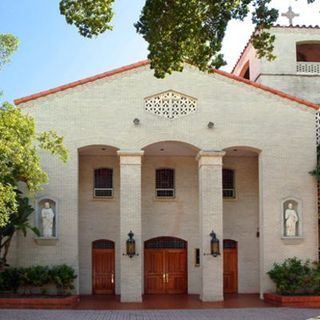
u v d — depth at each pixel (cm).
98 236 2756
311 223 2577
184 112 2564
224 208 2838
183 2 1563
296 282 2448
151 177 2825
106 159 2798
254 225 2838
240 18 1620
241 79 2594
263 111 2602
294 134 2611
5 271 2367
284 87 2942
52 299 2256
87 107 2530
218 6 1596
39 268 2381
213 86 2588
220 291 2486
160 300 2530
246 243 2827
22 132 1964
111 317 2066
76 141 2511
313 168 2606
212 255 2494
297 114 2623
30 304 2244
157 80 2561
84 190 2777
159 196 2825
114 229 2767
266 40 1867
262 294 2538
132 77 2561
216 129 2564
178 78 2572
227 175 2873
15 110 1919
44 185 2478
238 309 2270
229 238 2817
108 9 1578
